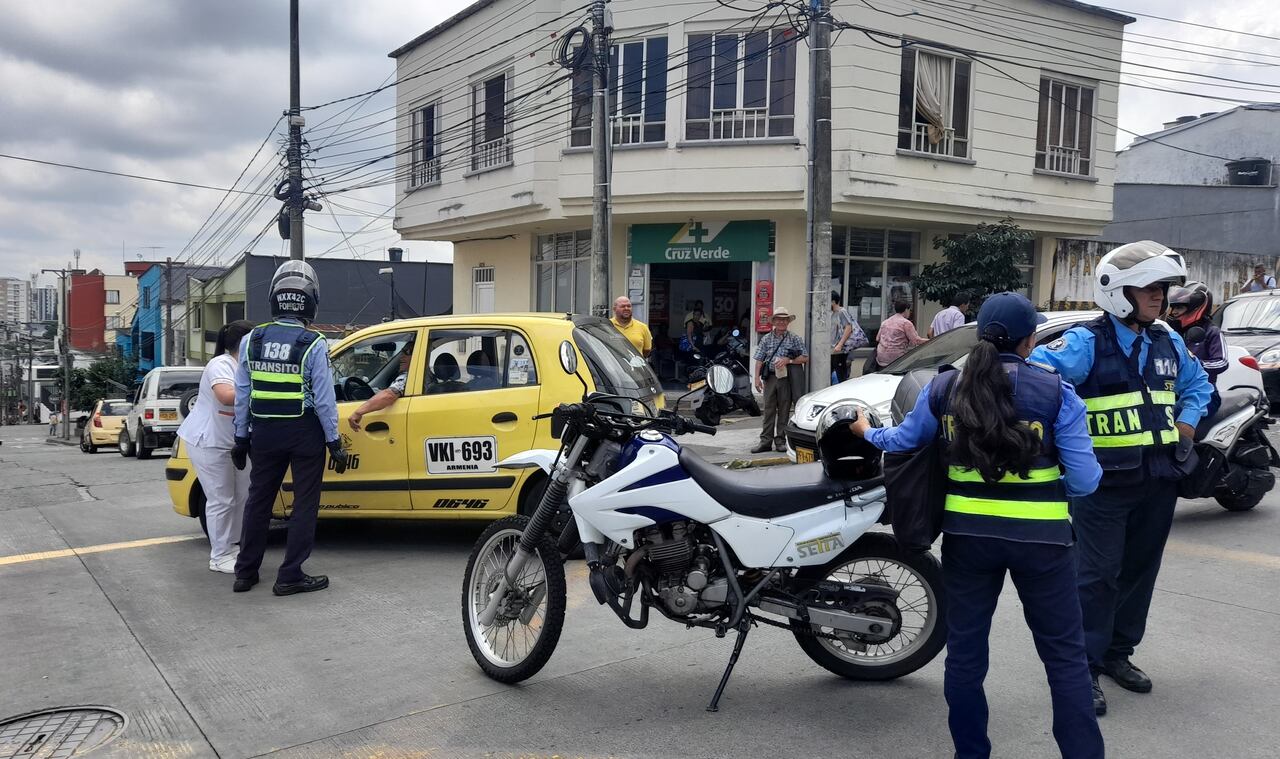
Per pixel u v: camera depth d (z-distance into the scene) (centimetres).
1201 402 415
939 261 1778
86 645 496
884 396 745
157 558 688
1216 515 755
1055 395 318
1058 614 323
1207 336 652
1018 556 320
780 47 1539
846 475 402
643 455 409
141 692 433
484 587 465
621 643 493
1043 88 1770
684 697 422
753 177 1548
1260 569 603
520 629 509
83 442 2533
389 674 452
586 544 420
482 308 2158
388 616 541
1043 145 1780
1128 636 423
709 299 1748
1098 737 319
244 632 516
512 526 452
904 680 440
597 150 1284
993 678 438
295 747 376
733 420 1417
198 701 422
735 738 380
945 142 1652
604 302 1292
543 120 1714
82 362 6725
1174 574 593
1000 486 321
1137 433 391
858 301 1709
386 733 388
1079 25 1781
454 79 2003
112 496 1024
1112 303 388
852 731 386
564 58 1366
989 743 341
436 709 411
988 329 325
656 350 1738
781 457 1008
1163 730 382
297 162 2033
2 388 6619
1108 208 1869
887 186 1566
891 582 457
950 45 1620
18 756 371
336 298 3894
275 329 588
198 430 643
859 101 1527
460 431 655
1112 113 1852
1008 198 1717
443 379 673
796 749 370
